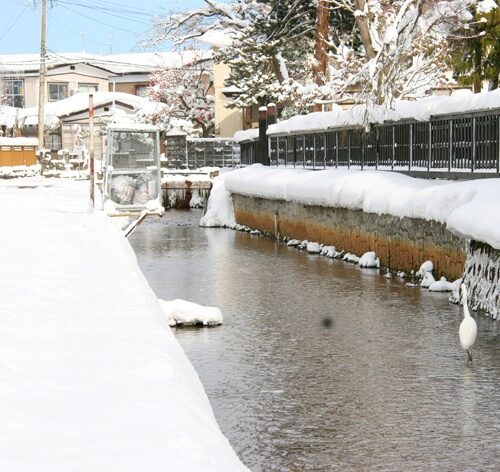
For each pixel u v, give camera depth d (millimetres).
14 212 22312
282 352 14047
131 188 21406
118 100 79438
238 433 10070
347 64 37906
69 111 79875
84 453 5297
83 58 94062
